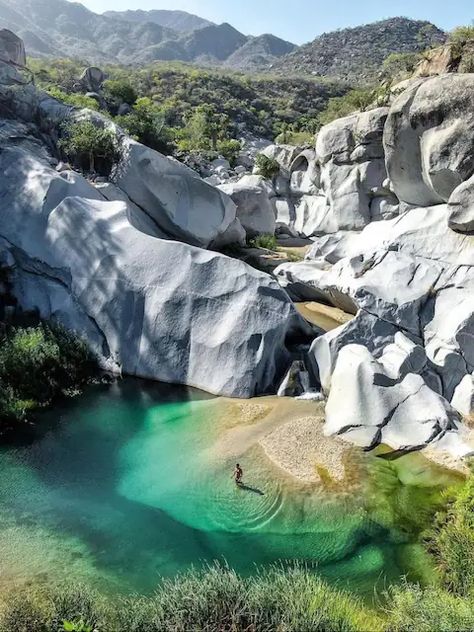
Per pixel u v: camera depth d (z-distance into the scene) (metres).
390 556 12.48
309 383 20.50
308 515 13.80
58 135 33.94
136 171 30.78
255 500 14.35
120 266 23.39
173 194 31.36
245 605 9.68
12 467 15.88
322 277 27.00
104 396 20.31
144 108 58.75
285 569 12.09
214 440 17.19
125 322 22.53
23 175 27.66
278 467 15.62
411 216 27.81
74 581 11.63
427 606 9.79
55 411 19.16
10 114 34.69
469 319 19.86
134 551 12.65
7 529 13.26
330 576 11.92
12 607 10.45
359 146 38.78
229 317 21.30
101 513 13.96
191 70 125.62
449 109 25.25
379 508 13.98
